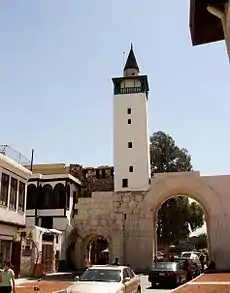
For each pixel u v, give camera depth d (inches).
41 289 802.2
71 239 1573.6
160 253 2129.7
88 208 1604.3
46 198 1673.2
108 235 1549.0
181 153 2306.8
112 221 1556.3
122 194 1592.0
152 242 1510.8
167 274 920.3
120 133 1875.0
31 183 1684.3
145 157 1809.8
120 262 1478.8
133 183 1774.1
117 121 1899.6
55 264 1349.7
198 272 1248.8
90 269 542.0
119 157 1834.4
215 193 1510.8
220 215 1481.3
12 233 1069.1
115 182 1798.7
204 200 1530.5
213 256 1454.2
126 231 1549.0
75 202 1804.9
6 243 1031.0
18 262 1093.8
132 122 1882.4
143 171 1790.1
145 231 1528.1
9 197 1040.8
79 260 1545.3
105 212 1583.4
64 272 1364.4
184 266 1077.1
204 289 742.5
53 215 1636.3
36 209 1644.9
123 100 1930.4
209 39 279.9
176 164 2268.7
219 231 1464.1
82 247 1581.0
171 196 1630.2
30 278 1085.1
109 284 482.6
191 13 253.6
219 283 866.8
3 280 494.6
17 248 1100.5
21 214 1128.8
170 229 2043.6
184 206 2020.2
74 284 490.3
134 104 1913.1
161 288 888.3
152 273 933.2
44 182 1694.1
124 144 1852.9
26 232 1151.0
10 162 1024.9
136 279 585.9
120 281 505.0
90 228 1572.3
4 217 999.0
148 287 912.9
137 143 1840.6
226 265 1413.6
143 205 1561.3
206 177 1537.9
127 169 1807.3
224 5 230.2
